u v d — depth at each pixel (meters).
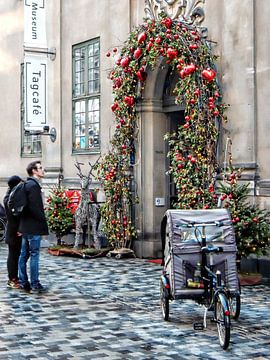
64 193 14.46
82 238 14.46
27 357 6.31
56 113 16.03
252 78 10.87
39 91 15.25
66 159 15.77
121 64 12.86
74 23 15.51
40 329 7.43
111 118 14.25
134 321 7.77
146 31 12.31
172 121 13.59
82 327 7.51
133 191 13.52
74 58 15.52
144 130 13.38
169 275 7.69
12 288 10.05
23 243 9.80
